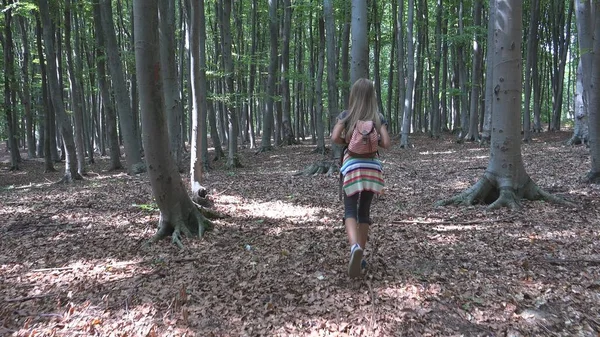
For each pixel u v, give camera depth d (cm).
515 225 507
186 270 407
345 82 1806
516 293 324
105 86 1661
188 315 315
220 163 1650
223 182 1092
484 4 2189
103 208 763
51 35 1296
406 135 1886
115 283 385
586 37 1325
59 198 932
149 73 459
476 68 1930
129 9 2391
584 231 467
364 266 369
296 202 754
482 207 607
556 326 279
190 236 514
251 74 2270
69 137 1334
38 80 2439
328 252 439
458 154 1503
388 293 334
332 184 959
